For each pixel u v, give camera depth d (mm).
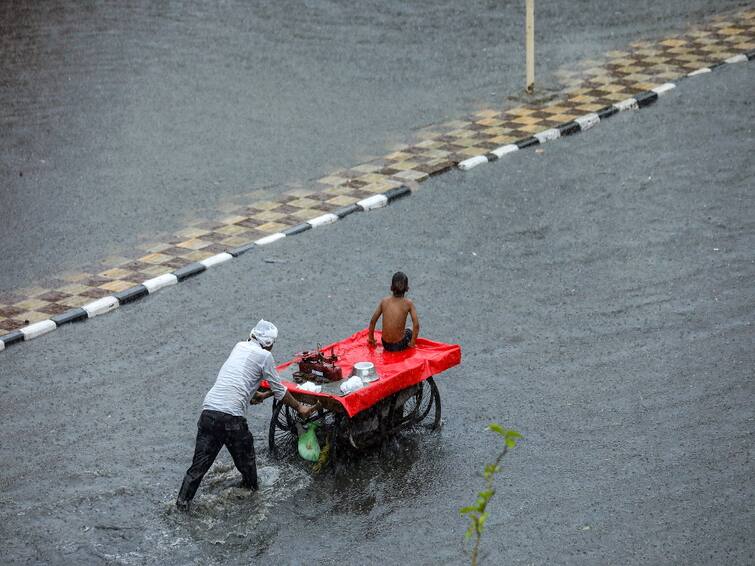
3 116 32750
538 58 36031
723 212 24984
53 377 19422
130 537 15219
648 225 24625
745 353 19266
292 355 19828
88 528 15398
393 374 16594
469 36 38594
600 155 28625
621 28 38469
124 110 33094
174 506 15812
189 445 17328
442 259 23531
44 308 21781
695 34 37281
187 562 14711
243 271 23281
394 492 16109
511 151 28984
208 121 32094
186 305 21969
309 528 15375
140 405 18453
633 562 14336
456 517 15484
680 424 17359
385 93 33750
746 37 36562
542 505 15617
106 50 38438
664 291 21672
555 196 26391
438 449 17125
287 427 17344
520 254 23609
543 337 20250
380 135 30547
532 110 31672
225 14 42062
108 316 21641
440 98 33125
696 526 14984
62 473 16656
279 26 40500
